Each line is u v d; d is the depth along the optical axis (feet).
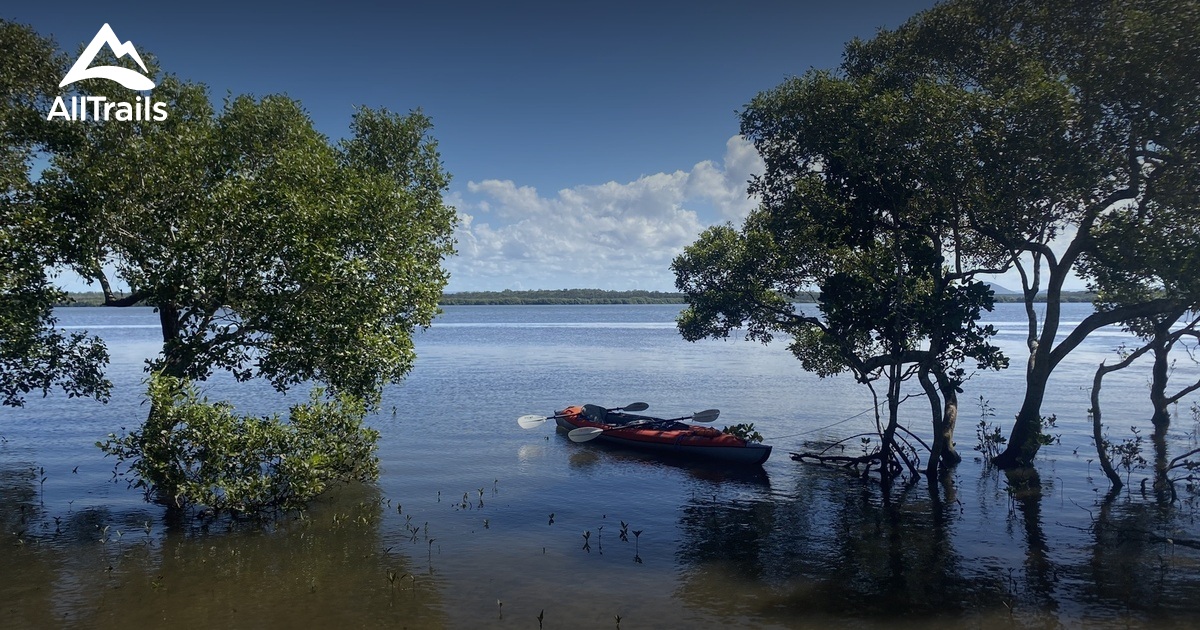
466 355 198.59
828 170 58.95
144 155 50.93
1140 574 38.96
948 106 51.47
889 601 35.96
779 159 64.03
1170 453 68.39
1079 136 50.03
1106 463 56.75
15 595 36.40
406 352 57.52
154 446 46.98
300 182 54.65
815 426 87.15
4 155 53.42
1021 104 48.52
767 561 41.86
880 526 48.24
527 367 162.91
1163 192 50.55
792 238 67.15
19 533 45.78
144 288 50.11
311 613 34.58
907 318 56.34
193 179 52.16
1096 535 45.62
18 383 53.16
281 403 100.83
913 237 55.98
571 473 64.13
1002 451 70.18
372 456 69.41
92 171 49.01
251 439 48.85
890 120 52.44
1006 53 55.77
